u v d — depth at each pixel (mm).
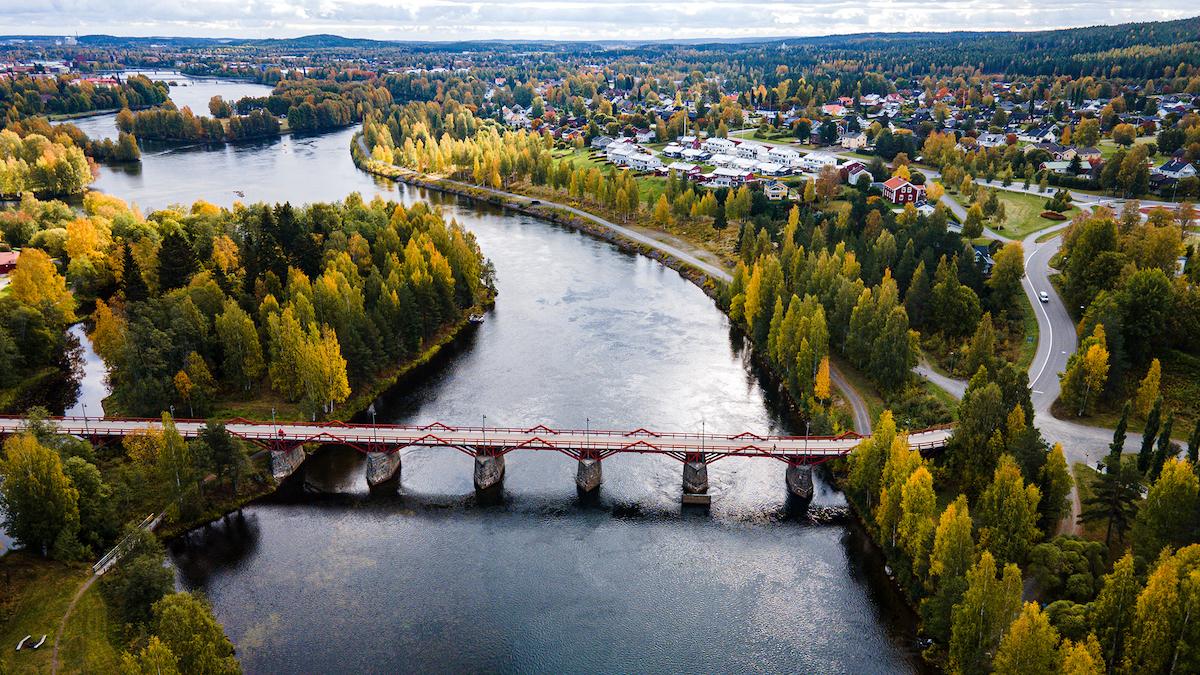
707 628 105000
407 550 120312
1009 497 97812
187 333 155625
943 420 137875
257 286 176125
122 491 120625
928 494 105188
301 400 156750
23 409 158625
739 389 167625
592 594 111250
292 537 123000
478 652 101062
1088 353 134125
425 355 183750
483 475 134500
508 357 184250
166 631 86188
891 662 98875
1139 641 80188
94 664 93625
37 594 102812
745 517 128000
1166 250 167750
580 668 98938
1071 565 95375
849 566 115938
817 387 147000
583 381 171500
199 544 121250
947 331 171000
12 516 109062
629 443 135500
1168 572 78750
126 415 147250
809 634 103562
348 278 185125
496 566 116938
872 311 162875
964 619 87688
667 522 127125
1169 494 94375
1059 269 197750
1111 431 132500
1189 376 143375
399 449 145750
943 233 198000
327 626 104812
